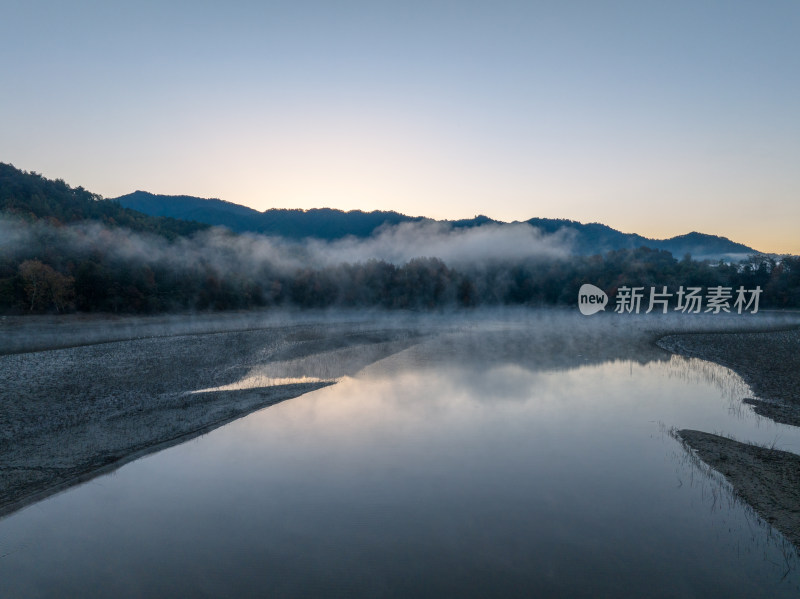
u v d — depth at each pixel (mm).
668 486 14188
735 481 14203
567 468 15625
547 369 34531
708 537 11367
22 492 13648
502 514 12562
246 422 20625
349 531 11742
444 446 17734
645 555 10633
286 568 10219
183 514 12547
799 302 109812
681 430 19312
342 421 20844
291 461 16250
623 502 13219
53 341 45812
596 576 9867
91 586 9578
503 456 16719
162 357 36344
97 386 26000
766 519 12039
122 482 14484
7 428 18609
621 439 18438
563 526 11930
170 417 20859
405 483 14500
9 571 10055
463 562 10430
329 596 9250
